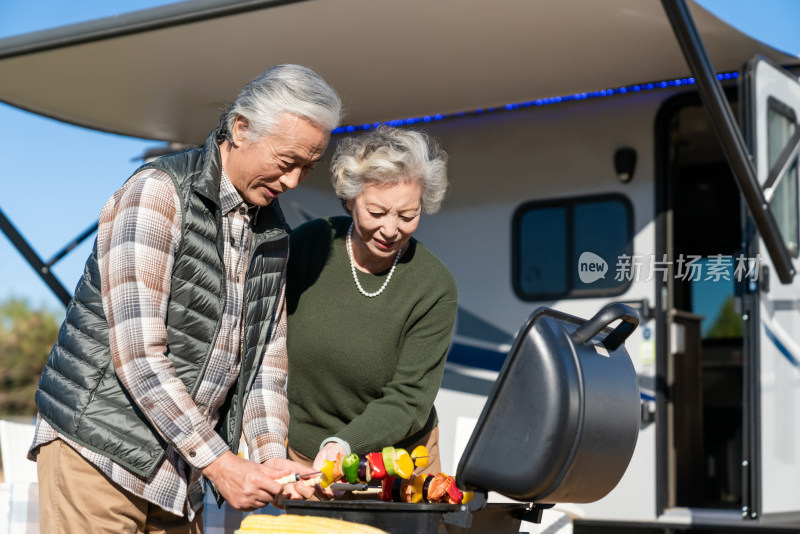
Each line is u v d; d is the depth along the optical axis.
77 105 4.96
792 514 4.30
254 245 2.27
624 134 4.89
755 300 4.16
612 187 4.89
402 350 2.57
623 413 1.93
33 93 4.77
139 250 2.04
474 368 5.12
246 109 2.08
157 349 2.04
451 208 5.28
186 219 2.11
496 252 5.14
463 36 3.92
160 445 2.09
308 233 2.68
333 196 5.43
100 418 2.07
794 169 4.38
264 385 2.40
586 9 3.61
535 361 1.81
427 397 2.51
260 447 2.32
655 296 4.75
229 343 2.21
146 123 5.24
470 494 1.92
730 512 4.56
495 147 5.21
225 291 2.16
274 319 2.44
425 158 2.35
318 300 2.59
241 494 2.00
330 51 4.12
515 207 5.12
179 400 2.02
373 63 4.27
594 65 4.30
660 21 3.70
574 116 5.02
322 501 1.92
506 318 5.08
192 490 2.25
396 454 2.00
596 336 2.03
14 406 18.06
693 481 5.30
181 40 4.00
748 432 4.11
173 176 2.11
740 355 6.20
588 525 4.70
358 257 2.58
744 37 4.02
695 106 4.74
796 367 4.41
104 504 2.08
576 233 4.96
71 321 2.15
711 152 6.18
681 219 6.57
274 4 3.59
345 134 5.41
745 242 4.22
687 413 5.30
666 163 4.79
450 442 5.10
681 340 5.14
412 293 2.55
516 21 3.74
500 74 4.42
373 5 3.60
